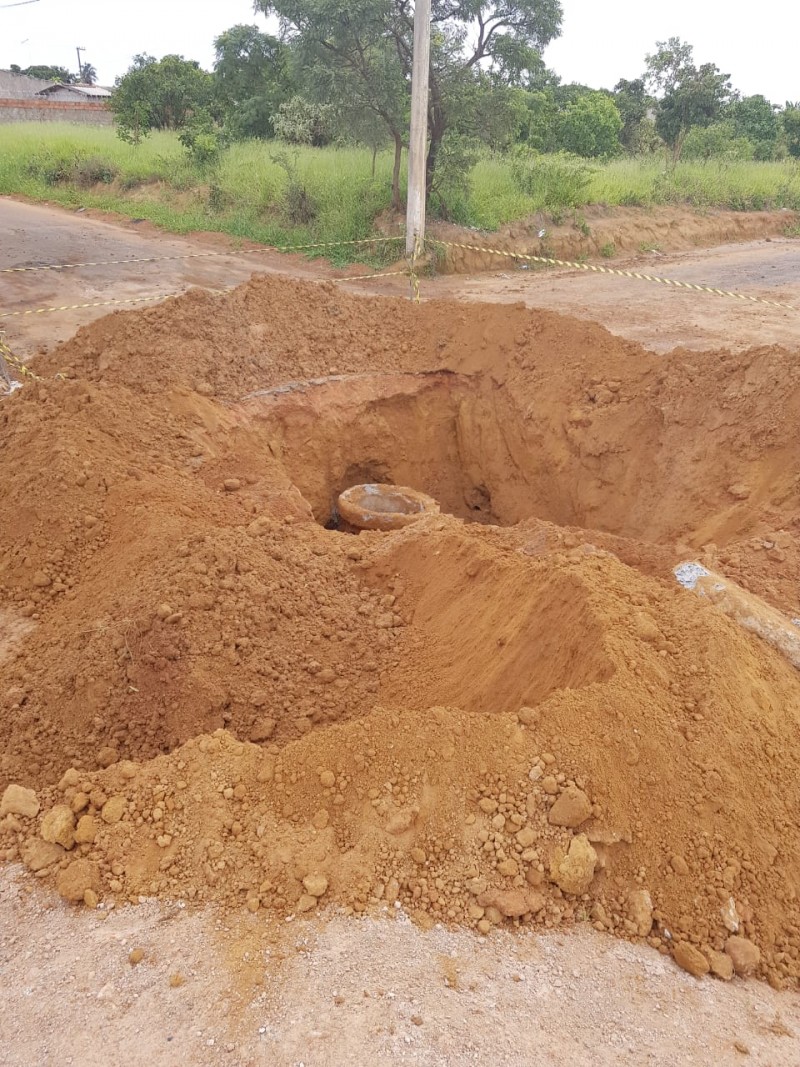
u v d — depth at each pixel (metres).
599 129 25.77
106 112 34.72
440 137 16.73
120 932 2.97
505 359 9.30
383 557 5.82
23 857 3.29
